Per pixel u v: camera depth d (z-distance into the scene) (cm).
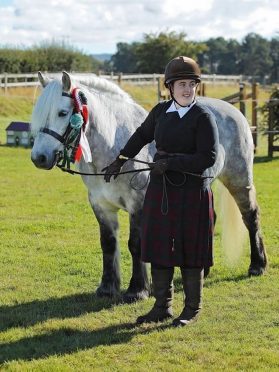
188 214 430
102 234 529
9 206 973
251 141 590
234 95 1653
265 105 1593
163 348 419
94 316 485
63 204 991
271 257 654
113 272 536
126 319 477
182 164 420
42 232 794
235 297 527
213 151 422
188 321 457
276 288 551
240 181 576
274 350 411
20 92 2759
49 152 447
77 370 385
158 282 458
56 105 448
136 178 495
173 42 4606
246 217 590
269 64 8588
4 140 1956
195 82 425
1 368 390
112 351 414
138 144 461
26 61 3628
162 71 4588
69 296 539
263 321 465
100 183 504
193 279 451
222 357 400
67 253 688
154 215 436
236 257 592
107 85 507
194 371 379
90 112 481
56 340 438
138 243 509
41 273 611
